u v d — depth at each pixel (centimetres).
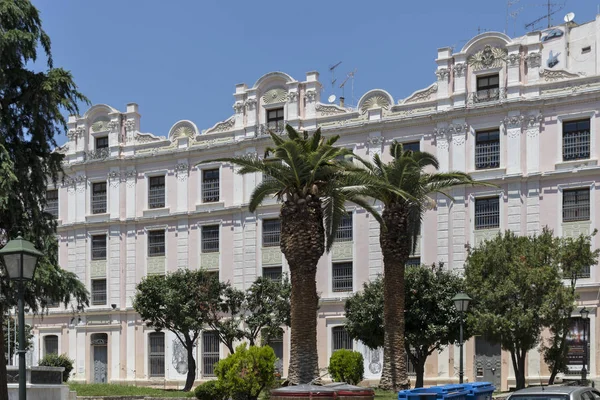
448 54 4538
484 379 4297
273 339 4856
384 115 4691
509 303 3453
